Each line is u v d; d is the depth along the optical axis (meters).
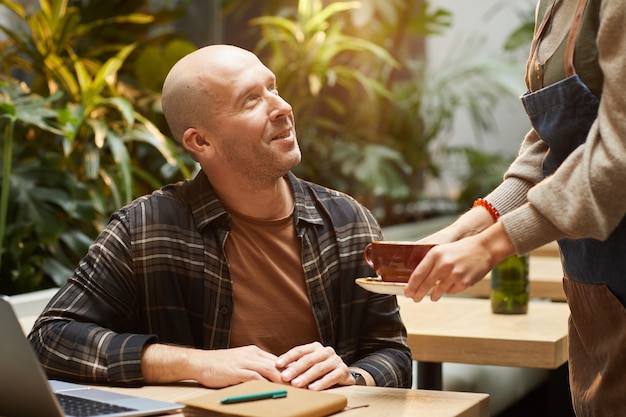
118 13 4.73
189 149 2.16
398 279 1.76
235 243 2.16
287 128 2.12
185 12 4.89
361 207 2.29
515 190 1.99
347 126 6.66
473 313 2.87
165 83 2.19
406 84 7.04
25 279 3.63
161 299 2.12
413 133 6.88
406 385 2.14
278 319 2.15
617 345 1.81
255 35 5.99
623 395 1.83
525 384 4.22
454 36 8.13
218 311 2.12
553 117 1.80
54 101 4.07
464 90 7.39
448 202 7.48
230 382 1.85
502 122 8.21
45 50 4.07
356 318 2.20
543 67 1.86
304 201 2.22
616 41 1.60
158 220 2.15
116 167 4.11
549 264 3.99
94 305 2.08
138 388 1.89
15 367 1.55
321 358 1.87
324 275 2.18
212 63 2.12
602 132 1.60
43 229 3.72
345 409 1.67
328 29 6.06
